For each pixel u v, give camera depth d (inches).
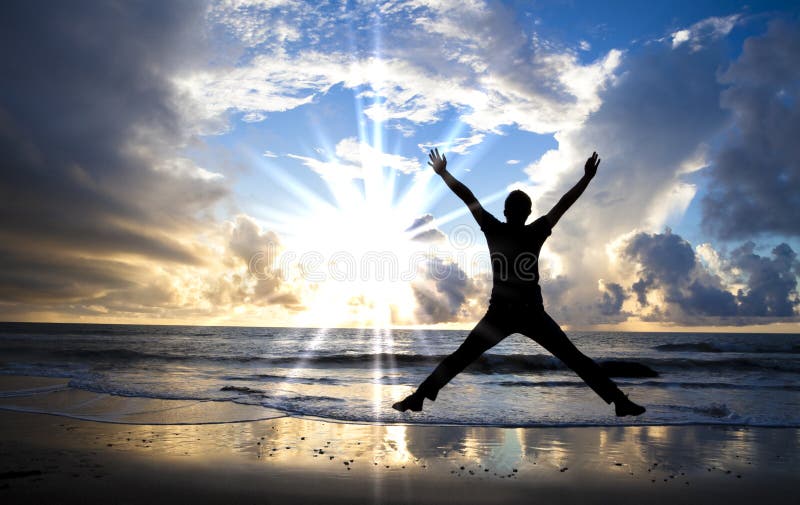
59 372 601.6
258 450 267.6
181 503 187.2
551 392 526.0
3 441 274.7
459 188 129.3
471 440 301.0
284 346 1523.1
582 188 125.6
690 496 205.2
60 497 189.2
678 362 910.4
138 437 291.4
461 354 123.9
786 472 240.8
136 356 911.7
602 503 195.9
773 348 1565.0
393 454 265.3
